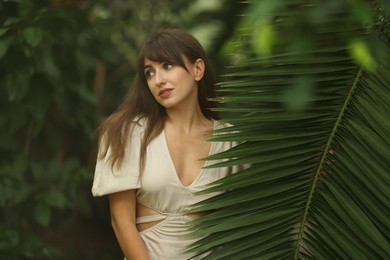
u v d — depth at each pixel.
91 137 4.21
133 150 2.22
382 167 1.95
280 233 2.05
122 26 4.43
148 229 2.28
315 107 1.97
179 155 2.27
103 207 6.25
